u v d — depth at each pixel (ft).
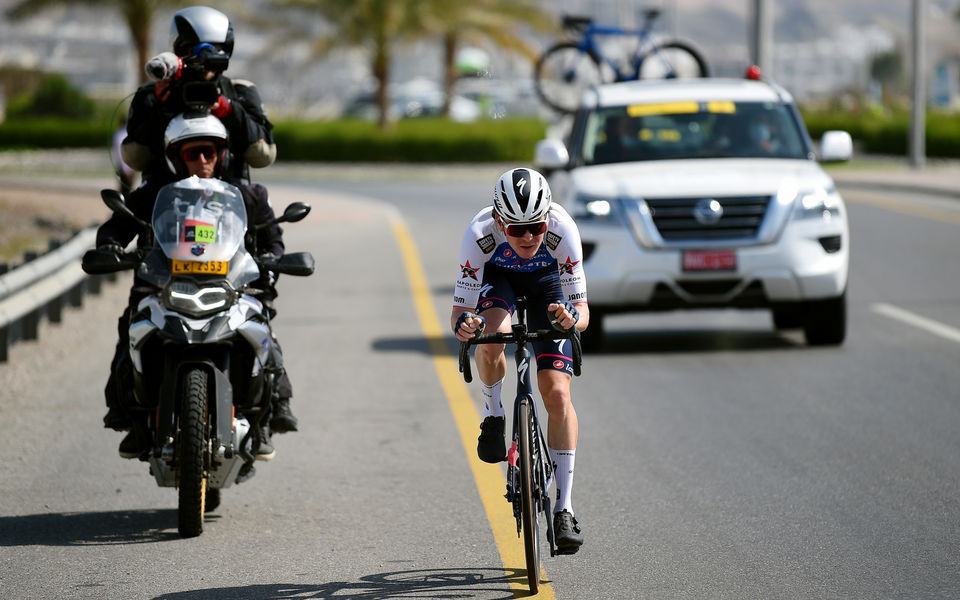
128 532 78.69
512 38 578.66
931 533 76.48
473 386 123.65
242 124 82.84
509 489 68.80
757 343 146.92
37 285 136.26
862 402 114.01
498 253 73.05
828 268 136.98
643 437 102.32
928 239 247.29
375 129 546.67
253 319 76.84
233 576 70.23
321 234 279.08
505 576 69.97
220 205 77.46
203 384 74.33
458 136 531.50
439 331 156.04
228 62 82.53
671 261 135.23
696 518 80.48
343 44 550.77
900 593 66.13
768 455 96.22
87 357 136.05
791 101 156.46
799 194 137.80
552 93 243.81
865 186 383.45
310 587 68.33
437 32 554.46
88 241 161.99
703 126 152.56
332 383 125.18
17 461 95.30
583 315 71.10
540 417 109.60
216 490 83.92
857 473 90.68
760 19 310.86
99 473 92.53
